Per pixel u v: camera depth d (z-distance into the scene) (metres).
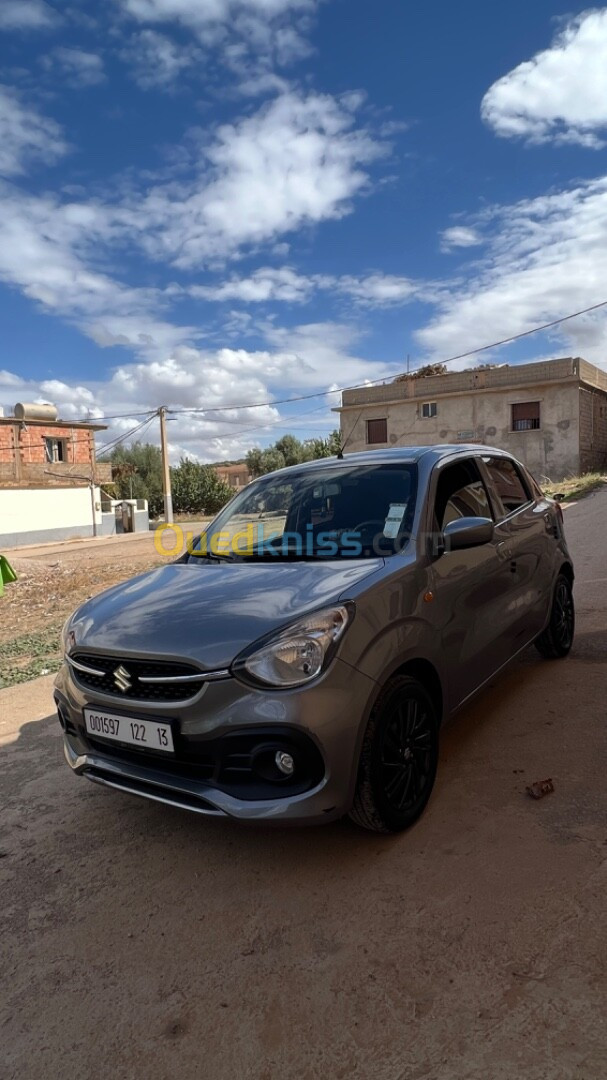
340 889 2.37
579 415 26.69
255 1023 1.83
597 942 1.99
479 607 3.28
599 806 2.74
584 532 10.92
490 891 2.27
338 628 2.34
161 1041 1.81
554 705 3.84
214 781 2.32
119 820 3.06
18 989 2.05
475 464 3.86
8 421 32.19
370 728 2.44
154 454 51.75
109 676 2.54
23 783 3.55
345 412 33.38
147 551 20.06
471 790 2.96
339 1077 1.64
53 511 28.20
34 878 2.64
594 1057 1.61
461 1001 1.83
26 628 9.12
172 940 2.20
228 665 2.27
